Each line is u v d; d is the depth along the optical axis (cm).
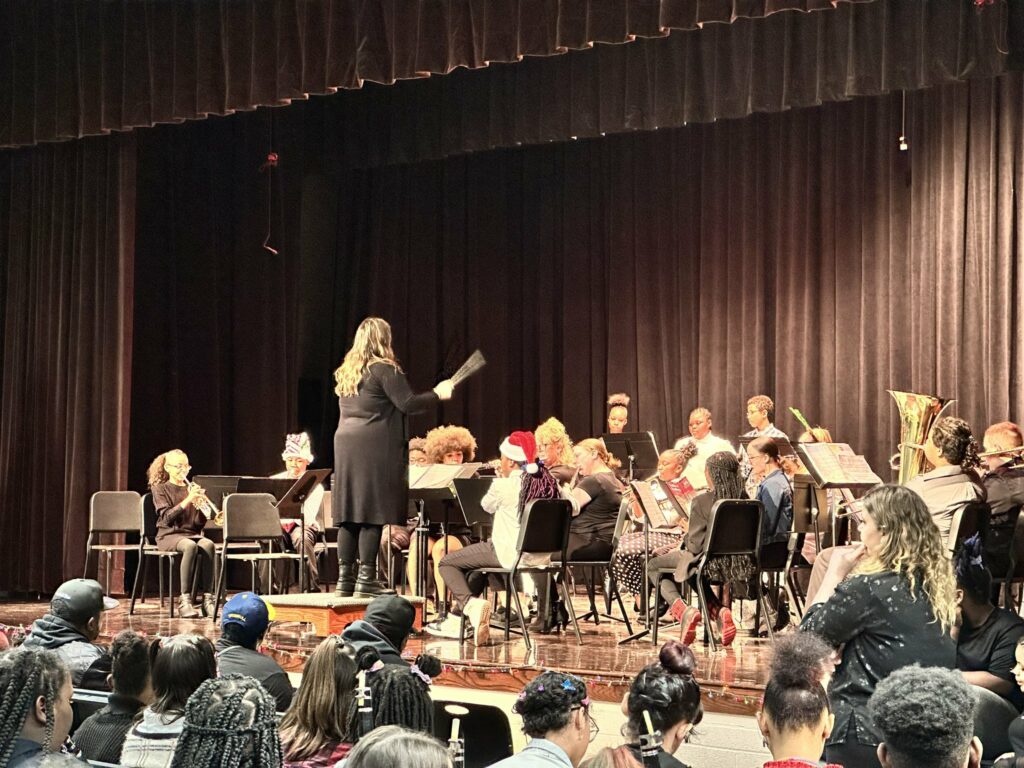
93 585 445
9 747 236
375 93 1128
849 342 985
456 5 801
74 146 984
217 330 1080
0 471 997
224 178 1094
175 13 862
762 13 721
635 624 698
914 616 319
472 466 681
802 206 1011
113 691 342
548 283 1132
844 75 888
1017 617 418
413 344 1171
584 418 1109
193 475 1067
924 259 948
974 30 812
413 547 750
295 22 836
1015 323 908
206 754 205
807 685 271
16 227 1003
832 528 678
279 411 1112
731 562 582
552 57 1030
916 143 956
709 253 1053
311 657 326
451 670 538
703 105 962
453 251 1167
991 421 909
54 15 899
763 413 844
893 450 962
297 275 1143
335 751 312
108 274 960
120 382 953
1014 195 912
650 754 286
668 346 1071
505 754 373
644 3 758
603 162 1110
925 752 213
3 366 1005
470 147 1077
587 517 655
